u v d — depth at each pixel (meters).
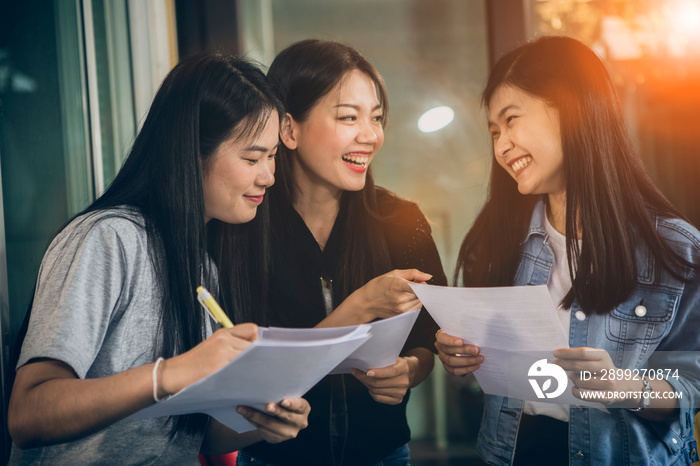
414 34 3.19
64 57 1.76
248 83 1.13
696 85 2.90
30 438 0.89
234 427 1.08
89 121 1.87
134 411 0.90
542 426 1.32
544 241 1.41
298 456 1.40
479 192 3.22
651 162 2.96
